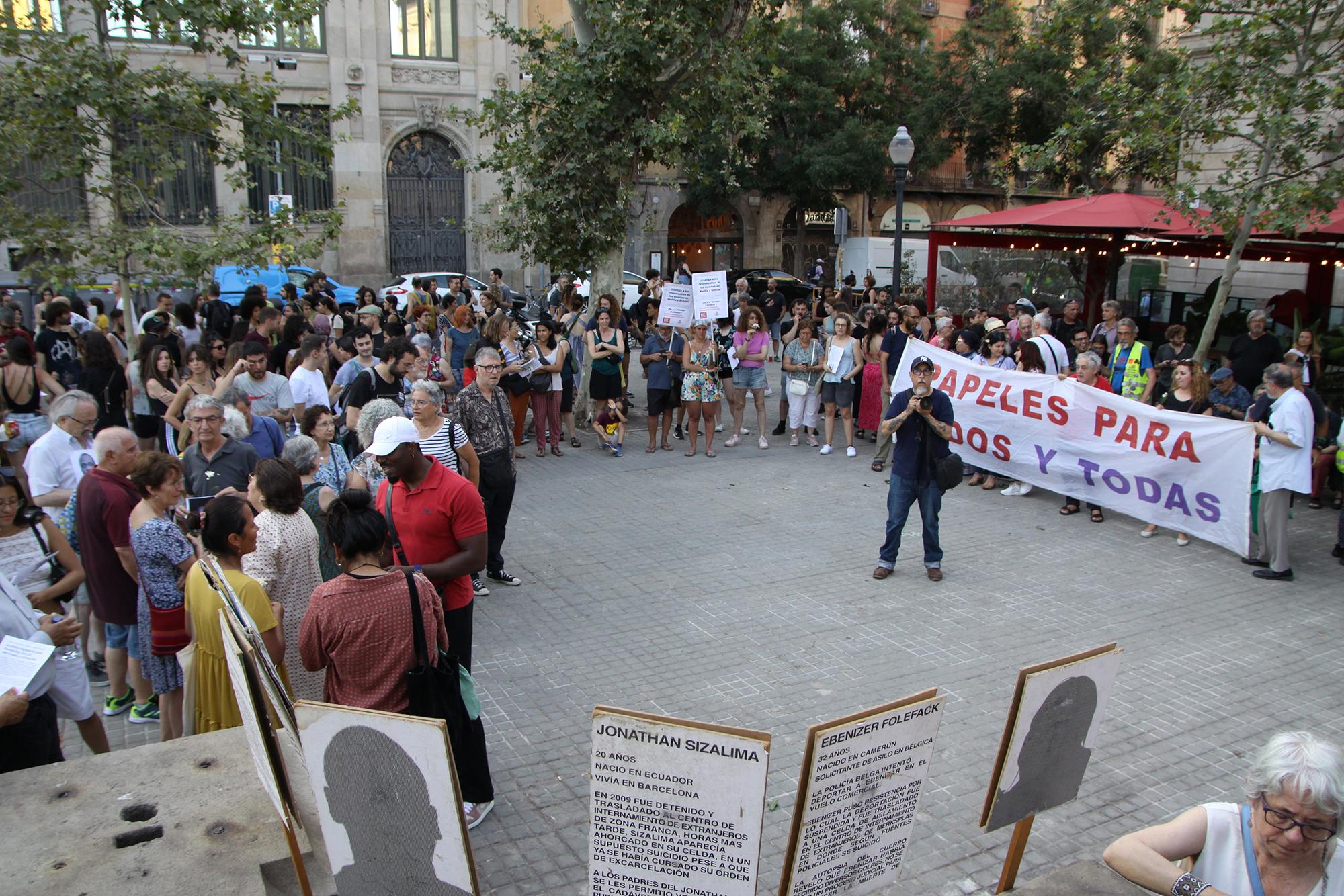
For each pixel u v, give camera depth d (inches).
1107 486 394.0
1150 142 449.1
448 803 120.0
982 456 445.4
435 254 1235.2
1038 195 1675.7
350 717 119.8
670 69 543.8
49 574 204.8
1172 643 276.7
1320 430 382.6
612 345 504.1
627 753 116.2
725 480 458.6
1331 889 111.9
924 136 1393.9
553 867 173.9
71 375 485.1
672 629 281.9
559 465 486.9
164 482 203.2
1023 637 278.7
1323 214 427.5
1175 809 196.5
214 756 155.3
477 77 1202.6
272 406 340.2
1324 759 107.1
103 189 408.5
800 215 1480.1
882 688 244.5
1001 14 1387.8
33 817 137.6
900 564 341.4
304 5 432.5
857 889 128.2
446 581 198.7
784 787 200.8
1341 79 434.0
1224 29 431.2
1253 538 370.6
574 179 534.9
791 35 1277.1
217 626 172.2
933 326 588.4
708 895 119.3
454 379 475.5
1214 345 657.0
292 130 443.2
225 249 404.2
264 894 123.3
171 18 397.1
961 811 194.1
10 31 387.5
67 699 176.9
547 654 264.4
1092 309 741.3
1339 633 285.7
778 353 864.3
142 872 125.8
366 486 252.2
